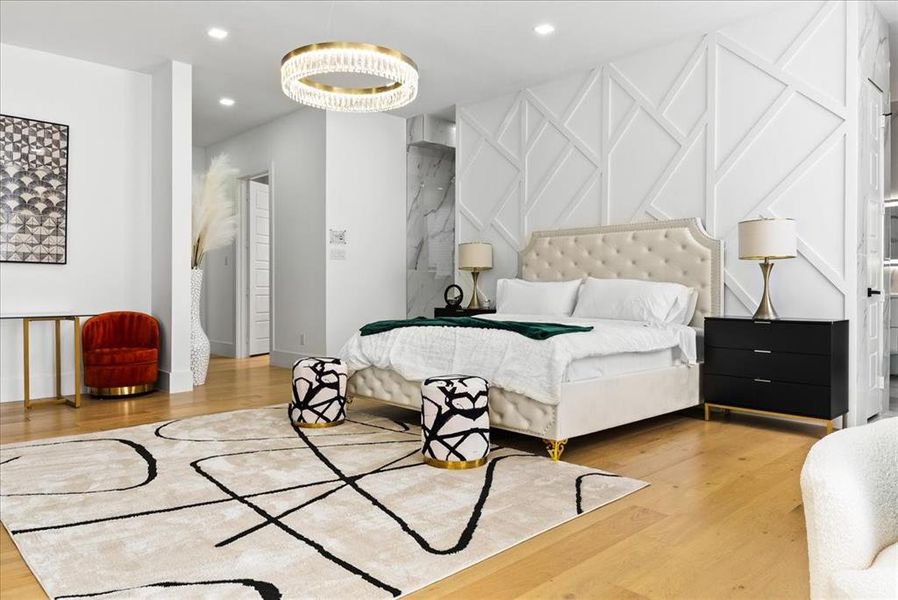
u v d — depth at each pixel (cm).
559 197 532
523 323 351
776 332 368
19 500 241
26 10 400
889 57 454
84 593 168
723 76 431
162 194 511
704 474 283
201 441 334
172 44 459
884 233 432
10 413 414
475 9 402
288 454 309
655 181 469
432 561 189
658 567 188
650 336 369
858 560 84
